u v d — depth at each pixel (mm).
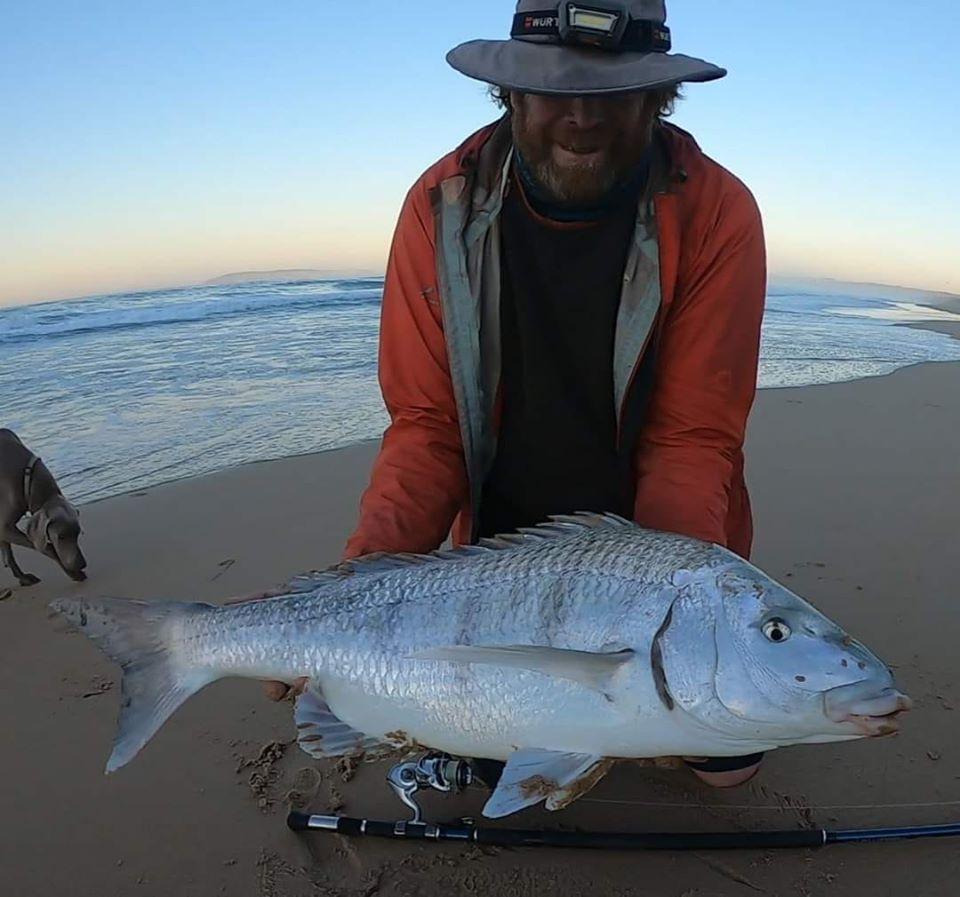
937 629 1555
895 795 1150
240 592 1831
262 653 1030
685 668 862
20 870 1062
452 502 1272
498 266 1162
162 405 3758
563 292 1158
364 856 1080
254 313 7371
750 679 842
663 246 1108
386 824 1080
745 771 1148
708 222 1123
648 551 927
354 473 2650
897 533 2018
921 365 4719
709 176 1136
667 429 1205
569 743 908
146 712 1055
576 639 906
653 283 1120
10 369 4738
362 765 1252
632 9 996
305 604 1029
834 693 820
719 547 925
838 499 2266
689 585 887
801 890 1009
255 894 1025
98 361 5004
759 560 1869
